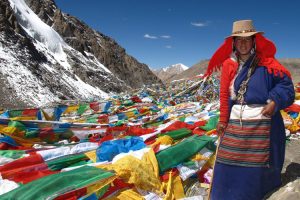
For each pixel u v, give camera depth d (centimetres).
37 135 731
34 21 6103
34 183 400
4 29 4669
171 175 497
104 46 7600
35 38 5638
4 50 4291
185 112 1106
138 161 473
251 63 368
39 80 4134
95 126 830
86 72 5488
